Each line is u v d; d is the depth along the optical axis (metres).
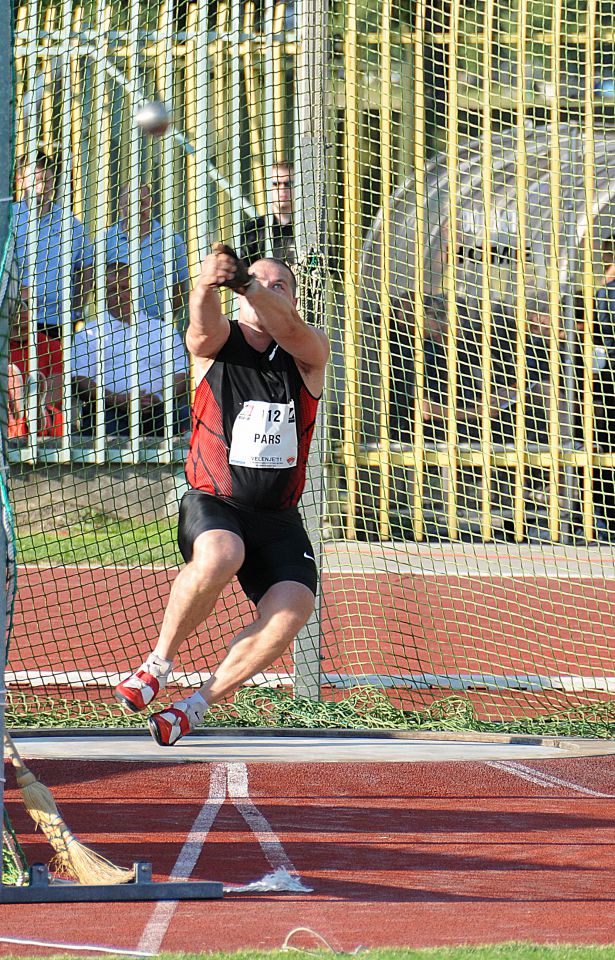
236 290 16.52
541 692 28.16
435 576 40.09
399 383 48.88
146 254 44.81
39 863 13.45
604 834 16.66
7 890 12.95
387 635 33.00
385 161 41.34
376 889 13.77
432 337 47.75
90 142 44.72
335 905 13.11
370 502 47.72
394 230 45.06
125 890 13.19
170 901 13.17
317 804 17.86
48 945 11.49
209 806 17.56
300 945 11.65
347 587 38.09
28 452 44.69
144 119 14.52
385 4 40.03
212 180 42.22
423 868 14.73
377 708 25.03
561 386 48.72
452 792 18.86
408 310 43.72
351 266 37.38
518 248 44.41
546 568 42.38
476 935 12.11
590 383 44.62
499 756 21.47
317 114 26.77
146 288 45.53
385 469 39.00
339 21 37.97
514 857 15.34
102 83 41.88
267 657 17.25
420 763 20.59
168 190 44.66
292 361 17.67
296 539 17.92
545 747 22.78
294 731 23.42
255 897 13.38
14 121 13.31
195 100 39.31
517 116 44.38
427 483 50.31
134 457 43.75
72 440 46.53
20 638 31.91
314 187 26.72
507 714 25.98
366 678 28.23
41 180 43.28
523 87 42.09
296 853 15.25
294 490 17.81
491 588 39.53
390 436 49.31
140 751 21.14
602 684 28.81
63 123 41.31
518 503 43.53
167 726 16.70
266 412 17.53
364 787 18.95
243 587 18.41
